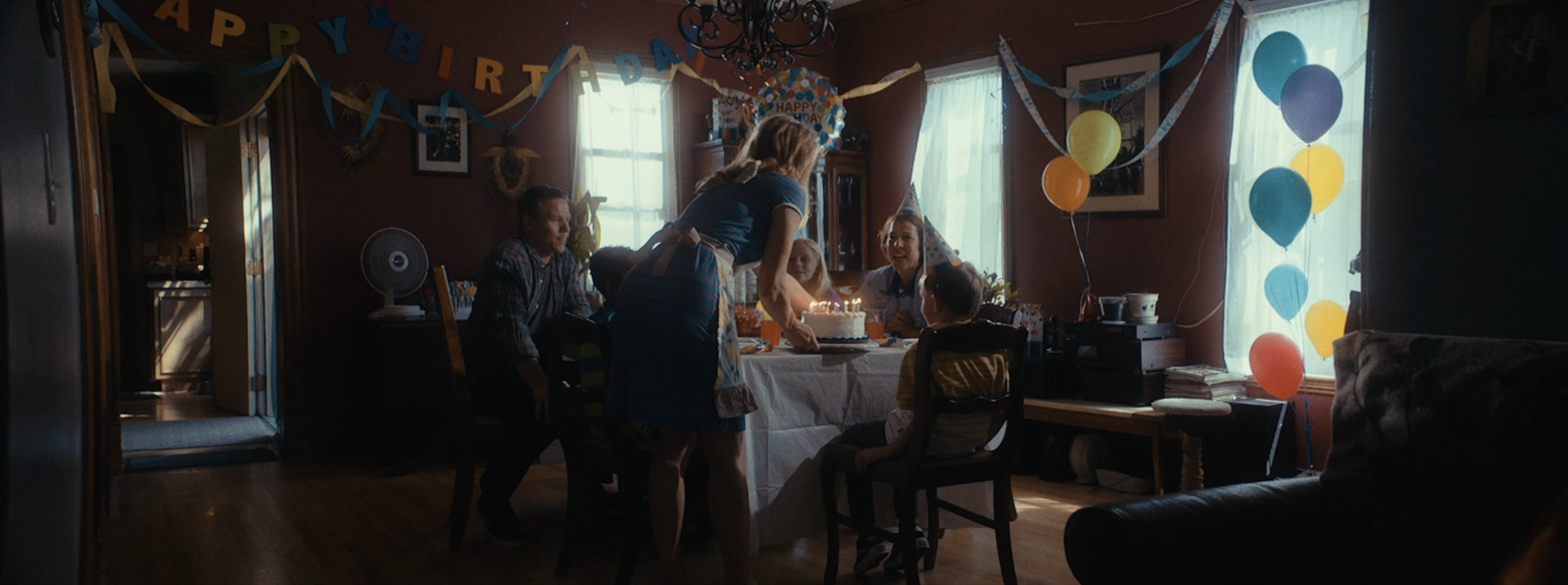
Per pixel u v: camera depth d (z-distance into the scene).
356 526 3.59
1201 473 3.95
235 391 6.39
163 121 7.86
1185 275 4.75
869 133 6.39
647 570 3.01
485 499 3.31
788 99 4.04
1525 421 1.54
